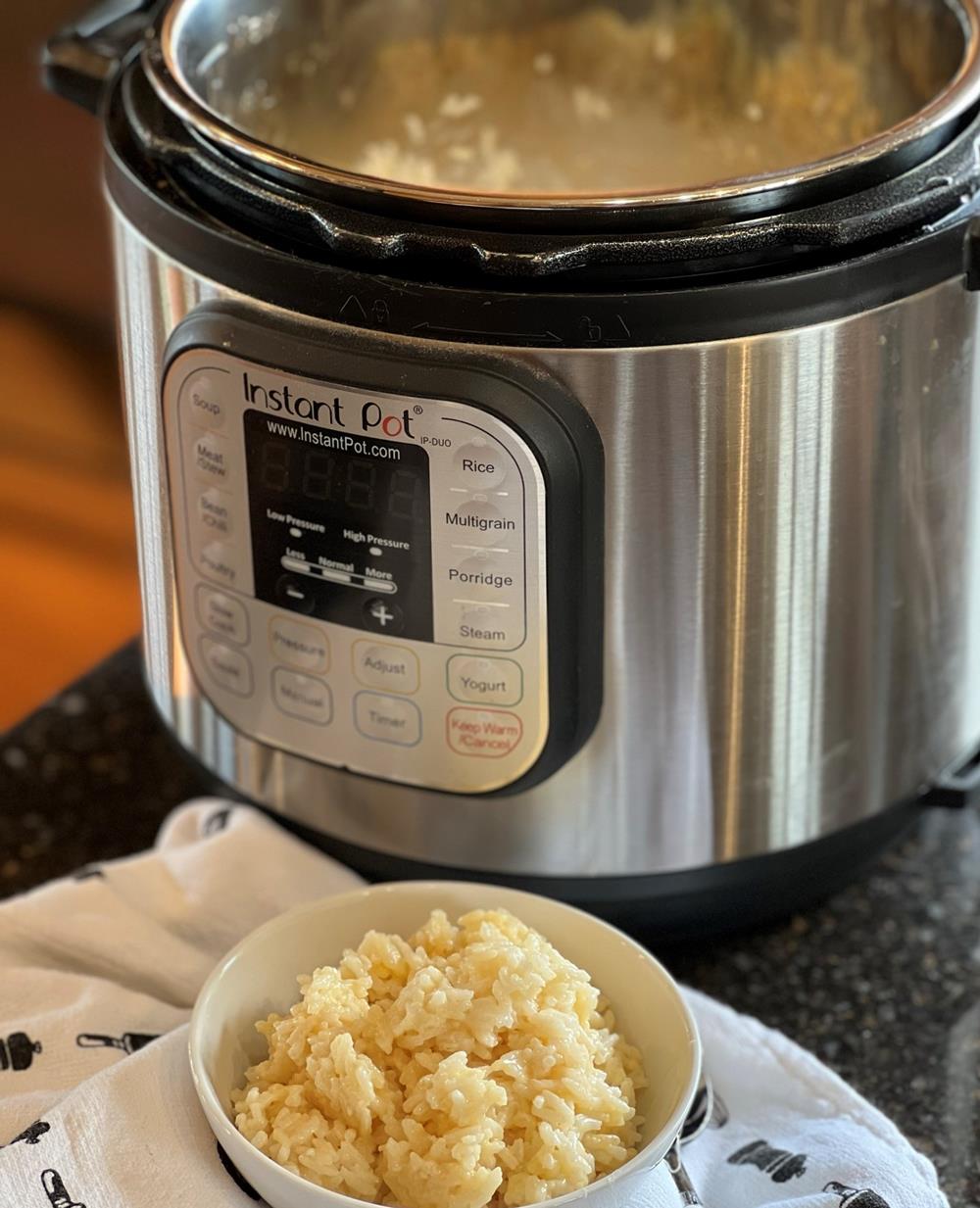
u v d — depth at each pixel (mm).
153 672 700
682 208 529
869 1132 573
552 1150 491
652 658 586
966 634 664
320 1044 515
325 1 764
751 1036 610
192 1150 521
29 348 1609
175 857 666
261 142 568
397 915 592
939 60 709
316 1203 483
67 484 1588
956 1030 655
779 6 792
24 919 631
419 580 570
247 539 596
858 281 534
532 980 521
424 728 604
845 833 655
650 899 644
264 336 550
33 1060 582
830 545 583
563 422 534
